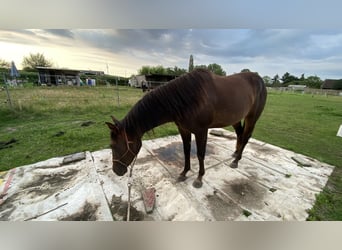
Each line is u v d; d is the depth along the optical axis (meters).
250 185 1.84
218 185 1.83
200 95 1.53
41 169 2.07
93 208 1.48
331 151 2.88
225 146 2.90
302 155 2.62
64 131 3.50
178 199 1.60
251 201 1.60
